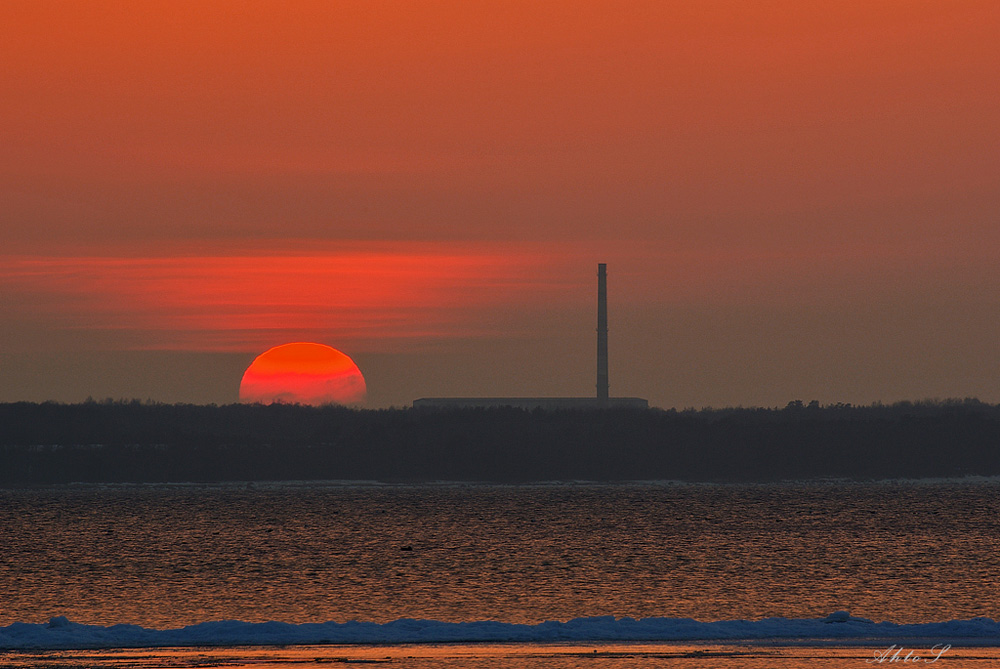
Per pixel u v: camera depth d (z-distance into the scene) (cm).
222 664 11094
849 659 11400
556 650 11850
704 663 11181
